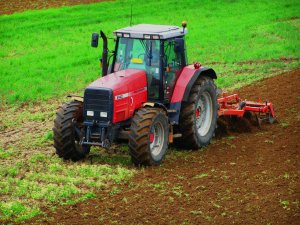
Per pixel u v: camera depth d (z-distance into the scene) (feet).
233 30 257.75
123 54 111.86
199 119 116.88
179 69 113.39
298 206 87.92
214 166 105.81
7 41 238.89
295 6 309.01
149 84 110.42
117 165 105.91
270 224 82.94
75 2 315.58
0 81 180.24
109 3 314.76
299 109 139.33
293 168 102.99
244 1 324.39
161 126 106.63
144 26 115.24
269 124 129.59
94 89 104.37
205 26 267.18
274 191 93.45
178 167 105.60
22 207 88.89
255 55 209.77
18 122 137.59
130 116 107.45
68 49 226.79
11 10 297.12
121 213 87.15
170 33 109.81
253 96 152.15
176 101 111.24
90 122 105.09
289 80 168.45
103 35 112.16
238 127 125.59
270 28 256.52
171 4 315.99
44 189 95.09
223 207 88.53
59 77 185.57
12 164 108.06
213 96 117.60
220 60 206.18
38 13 285.64
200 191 94.32
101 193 94.48
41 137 124.77
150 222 84.38
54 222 84.74
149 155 104.06
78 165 106.32
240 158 109.60
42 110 148.87
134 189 95.66
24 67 200.34
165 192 94.07
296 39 237.45
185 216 85.97
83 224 84.07
